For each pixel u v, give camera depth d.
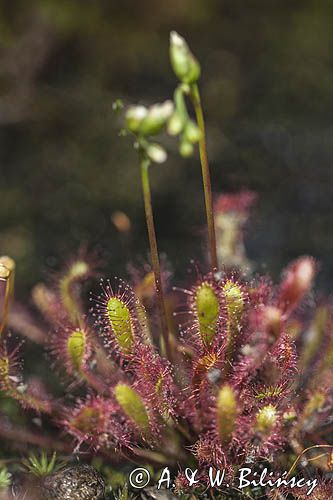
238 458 0.44
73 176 0.67
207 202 0.43
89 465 0.45
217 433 0.42
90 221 0.63
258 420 0.42
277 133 0.73
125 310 0.43
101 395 0.46
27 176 0.67
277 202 0.66
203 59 0.81
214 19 0.87
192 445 0.44
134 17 0.83
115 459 0.46
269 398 0.43
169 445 0.45
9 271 0.44
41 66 0.74
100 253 0.60
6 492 0.45
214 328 0.43
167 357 0.45
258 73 0.81
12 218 0.63
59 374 0.52
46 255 0.60
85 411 0.43
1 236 0.61
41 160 0.68
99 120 0.72
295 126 0.74
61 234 0.62
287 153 0.71
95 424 0.43
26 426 0.49
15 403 0.50
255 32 0.86
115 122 0.71
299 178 0.68
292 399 0.46
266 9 0.89
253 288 0.46
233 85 0.78
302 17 0.89
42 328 0.53
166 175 0.66
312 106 0.77
